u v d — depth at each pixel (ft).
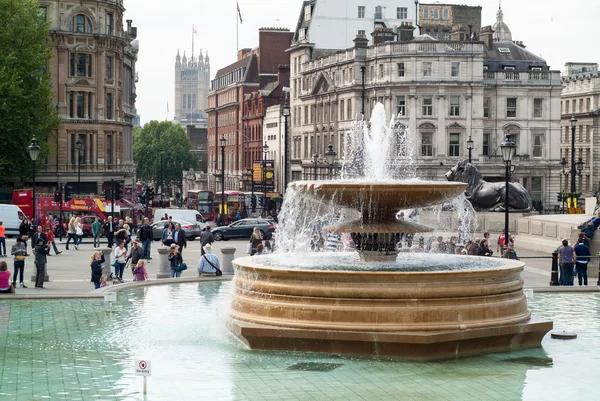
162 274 122.21
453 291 67.56
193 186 608.60
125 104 386.73
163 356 68.18
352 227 78.59
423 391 58.23
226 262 126.62
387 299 67.00
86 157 313.94
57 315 85.05
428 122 336.08
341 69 368.27
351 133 353.51
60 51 307.99
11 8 252.62
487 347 69.15
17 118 243.81
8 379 61.16
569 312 87.61
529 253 161.99
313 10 403.95
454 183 76.18
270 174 385.70
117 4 324.80
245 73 523.29
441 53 334.65
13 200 251.39
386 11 406.62
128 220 187.62
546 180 344.90
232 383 60.18
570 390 58.54
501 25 469.16
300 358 67.21
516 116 343.05
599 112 422.00
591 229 131.34
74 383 60.13
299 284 69.10
